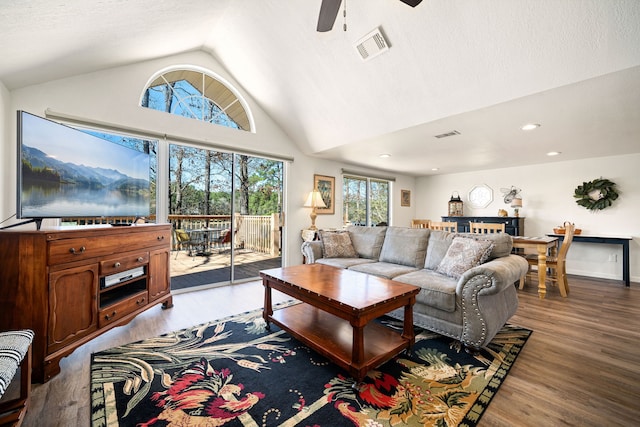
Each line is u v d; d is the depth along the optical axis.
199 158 3.61
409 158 4.77
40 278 1.62
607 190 4.36
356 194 5.80
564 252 3.38
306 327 2.10
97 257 1.96
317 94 3.28
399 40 2.33
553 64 1.99
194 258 3.98
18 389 1.55
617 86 2.06
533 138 3.44
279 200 4.49
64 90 2.56
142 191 2.72
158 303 2.64
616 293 3.52
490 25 1.98
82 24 1.86
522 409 1.42
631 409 1.42
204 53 3.53
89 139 2.17
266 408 1.41
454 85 2.45
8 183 2.28
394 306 1.80
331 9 1.69
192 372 1.71
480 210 5.92
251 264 4.41
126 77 2.92
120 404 1.42
